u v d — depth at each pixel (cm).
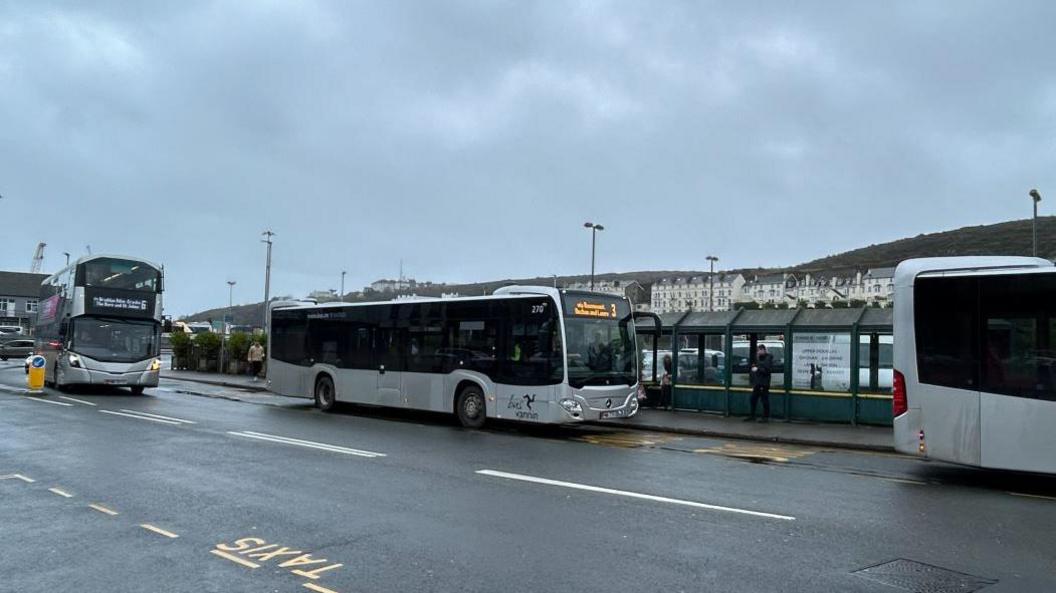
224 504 832
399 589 558
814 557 657
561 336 1559
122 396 2380
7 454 1166
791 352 1867
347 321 2031
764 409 1833
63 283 2581
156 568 604
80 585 563
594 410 1567
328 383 2062
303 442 1357
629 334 1672
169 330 2620
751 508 858
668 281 12444
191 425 1590
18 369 4012
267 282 4466
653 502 880
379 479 998
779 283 11138
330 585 566
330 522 757
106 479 970
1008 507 912
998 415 1054
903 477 1147
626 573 602
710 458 1301
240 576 585
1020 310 1054
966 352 1088
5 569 600
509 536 712
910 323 1138
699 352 2048
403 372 1859
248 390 2883
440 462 1161
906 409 1130
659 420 1866
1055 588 582
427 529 734
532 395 1587
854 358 1783
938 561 654
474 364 1706
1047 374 1028
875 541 719
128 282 2428
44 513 786
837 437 1577
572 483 997
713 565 627
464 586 566
